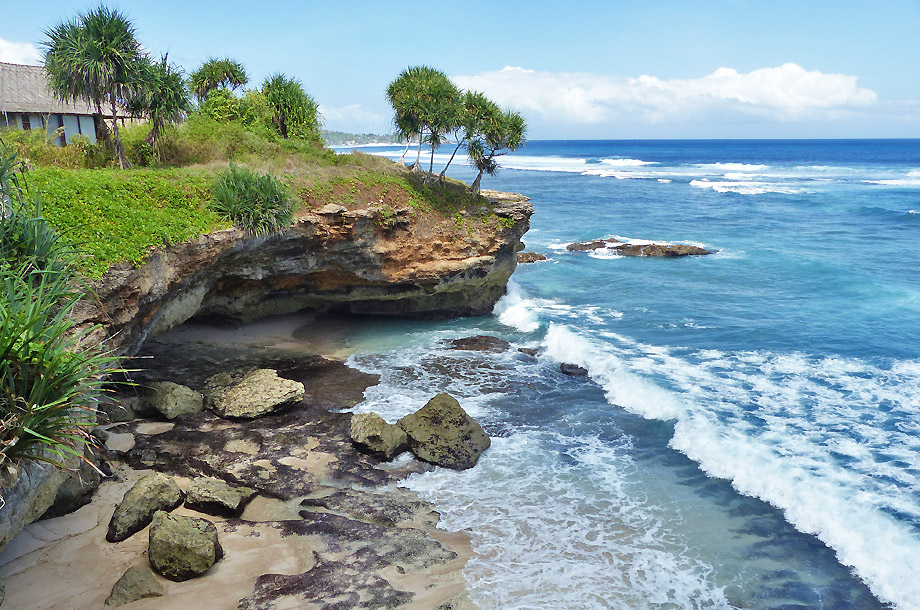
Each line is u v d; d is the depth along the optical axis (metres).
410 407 19.23
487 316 29.98
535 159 182.88
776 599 11.46
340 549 12.32
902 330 25.86
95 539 11.99
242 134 30.67
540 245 48.75
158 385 17.69
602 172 122.94
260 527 12.92
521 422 18.64
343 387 20.58
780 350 24.03
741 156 188.50
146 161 25.98
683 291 34.00
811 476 15.11
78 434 9.77
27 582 10.65
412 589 11.33
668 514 14.09
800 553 12.76
